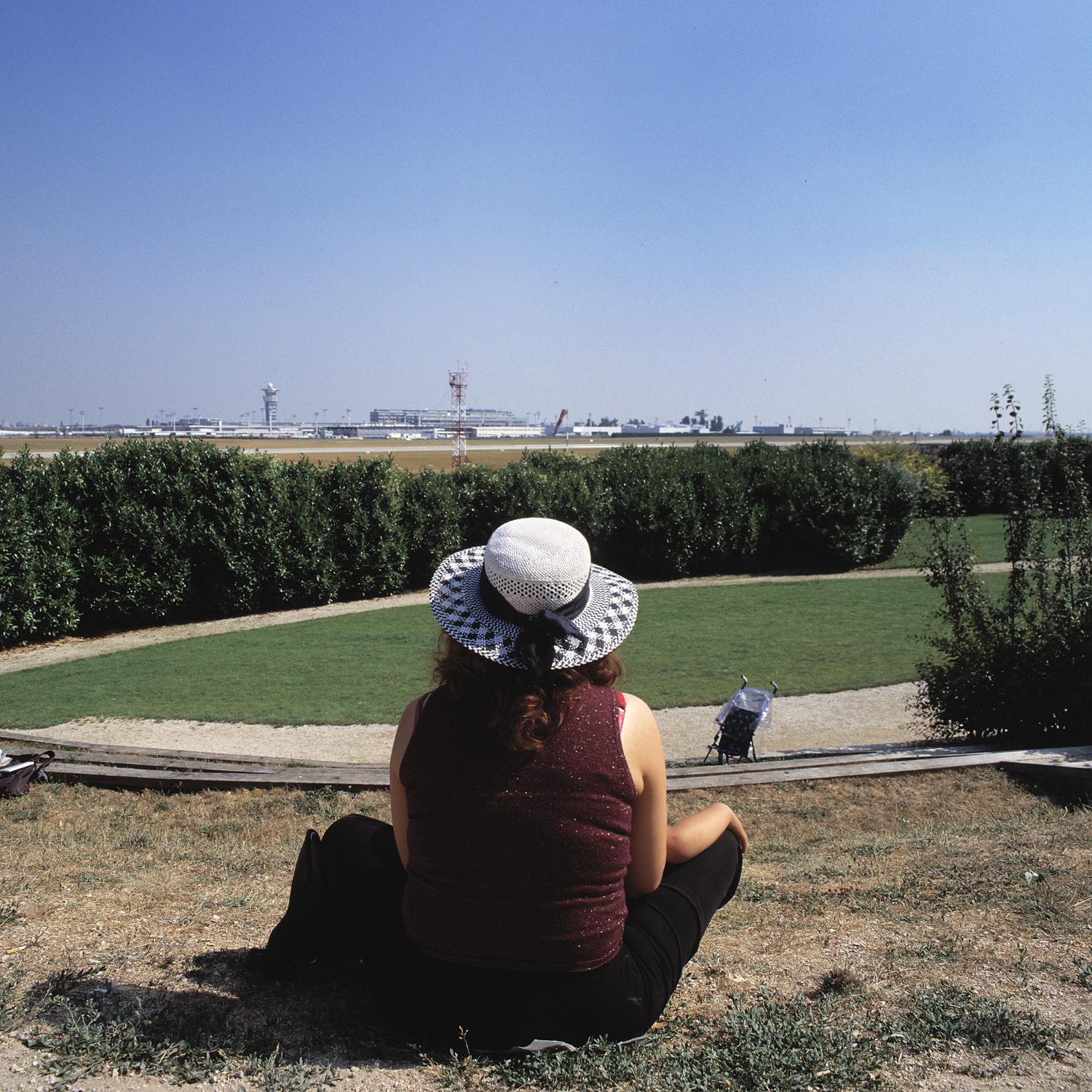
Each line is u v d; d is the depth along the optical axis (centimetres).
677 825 274
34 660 1700
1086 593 956
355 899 265
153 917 388
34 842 579
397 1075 235
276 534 2109
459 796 218
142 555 1977
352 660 1605
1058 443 1014
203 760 902
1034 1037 259
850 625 1803
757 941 372
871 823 697
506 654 214
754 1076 235
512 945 220
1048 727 972
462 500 2492
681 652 1589
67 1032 252
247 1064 240
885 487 2603
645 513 2517
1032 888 422
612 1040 240
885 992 299
